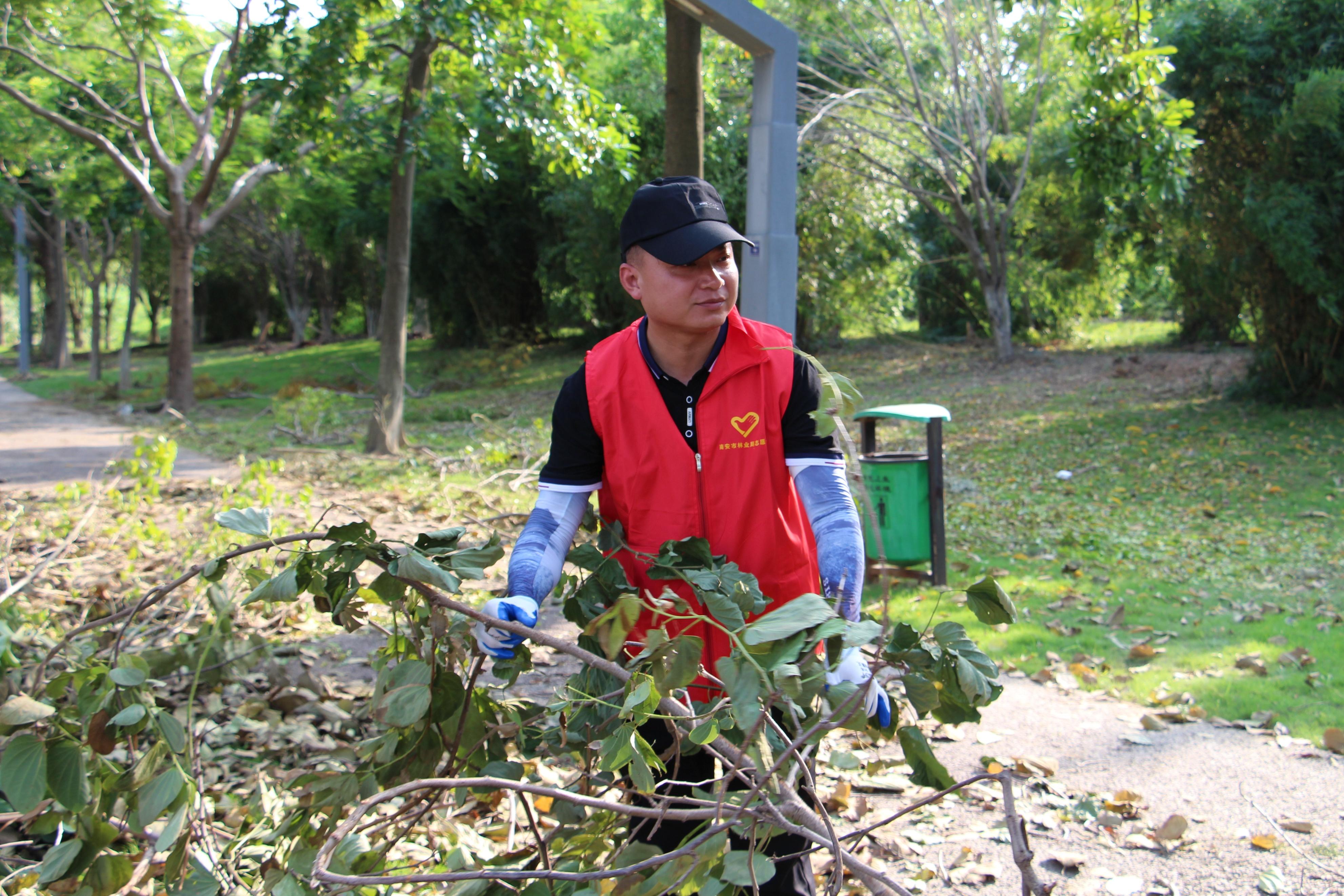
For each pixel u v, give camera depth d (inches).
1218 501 368.8
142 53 778.2
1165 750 157.2
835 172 821.2
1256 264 518.3
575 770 131.0
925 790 142.6
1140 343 922.1
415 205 1202.6
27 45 804.0
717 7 233.1
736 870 60.0
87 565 252.2
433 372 1154.0
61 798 77.0
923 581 261.3
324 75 477.1
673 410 79.1
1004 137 893.8
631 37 820.6
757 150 247.4
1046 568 280.1
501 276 1291.8
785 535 80.4
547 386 967.6
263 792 99.2
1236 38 492.7
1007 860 122.9
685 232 72.2
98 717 76.4
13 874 94.8
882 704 71.9
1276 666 195.2
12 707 77.2
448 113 524.4
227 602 109.2
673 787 84.7
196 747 120.2
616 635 68.2
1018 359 856.9
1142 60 313.4
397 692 77.1
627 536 83.8
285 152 495.5
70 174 967.0
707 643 79.8
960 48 828.0
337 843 59.0
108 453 572.4
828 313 900.0
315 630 210.8
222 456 546.0
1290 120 466.0
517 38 469.4
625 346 80.7
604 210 906.1
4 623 98.9
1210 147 514.6
